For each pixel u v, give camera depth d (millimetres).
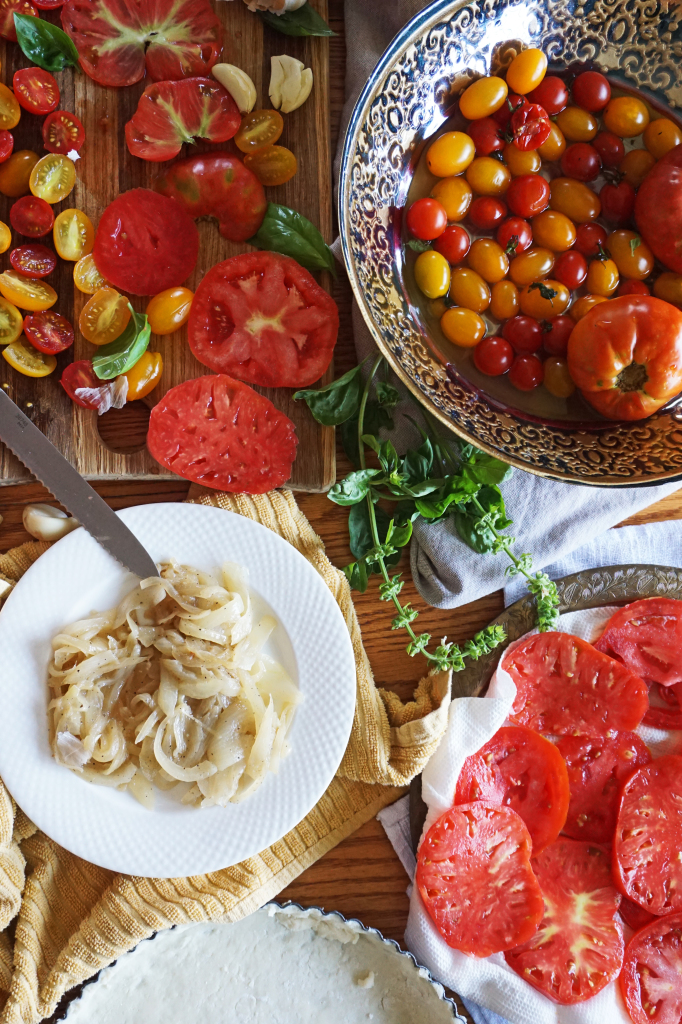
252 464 988
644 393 937
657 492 1031
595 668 1030
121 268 974
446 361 973
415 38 917
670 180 934
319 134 1004
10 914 985
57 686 967
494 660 1030
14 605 964
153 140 966
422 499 994
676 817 1043
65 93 983
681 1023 1038
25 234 975
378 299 941
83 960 978
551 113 967
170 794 981
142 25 968
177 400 979
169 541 982
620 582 1042
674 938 1051
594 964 1025
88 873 1005
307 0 992
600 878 1043
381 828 1031
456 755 1007
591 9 949
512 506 1024
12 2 965
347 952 1040
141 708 984
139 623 979
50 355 984
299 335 984
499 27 945
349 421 1011
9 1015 970
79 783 969
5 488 1007
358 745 1007
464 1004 1038
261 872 1009
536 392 976
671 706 1063
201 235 996
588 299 960
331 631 985
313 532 1022
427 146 968
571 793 1056
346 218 914
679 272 960
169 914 981
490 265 955
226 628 977
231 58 995
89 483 1010
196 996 1034
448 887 1012
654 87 975
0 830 970
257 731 973
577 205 958
